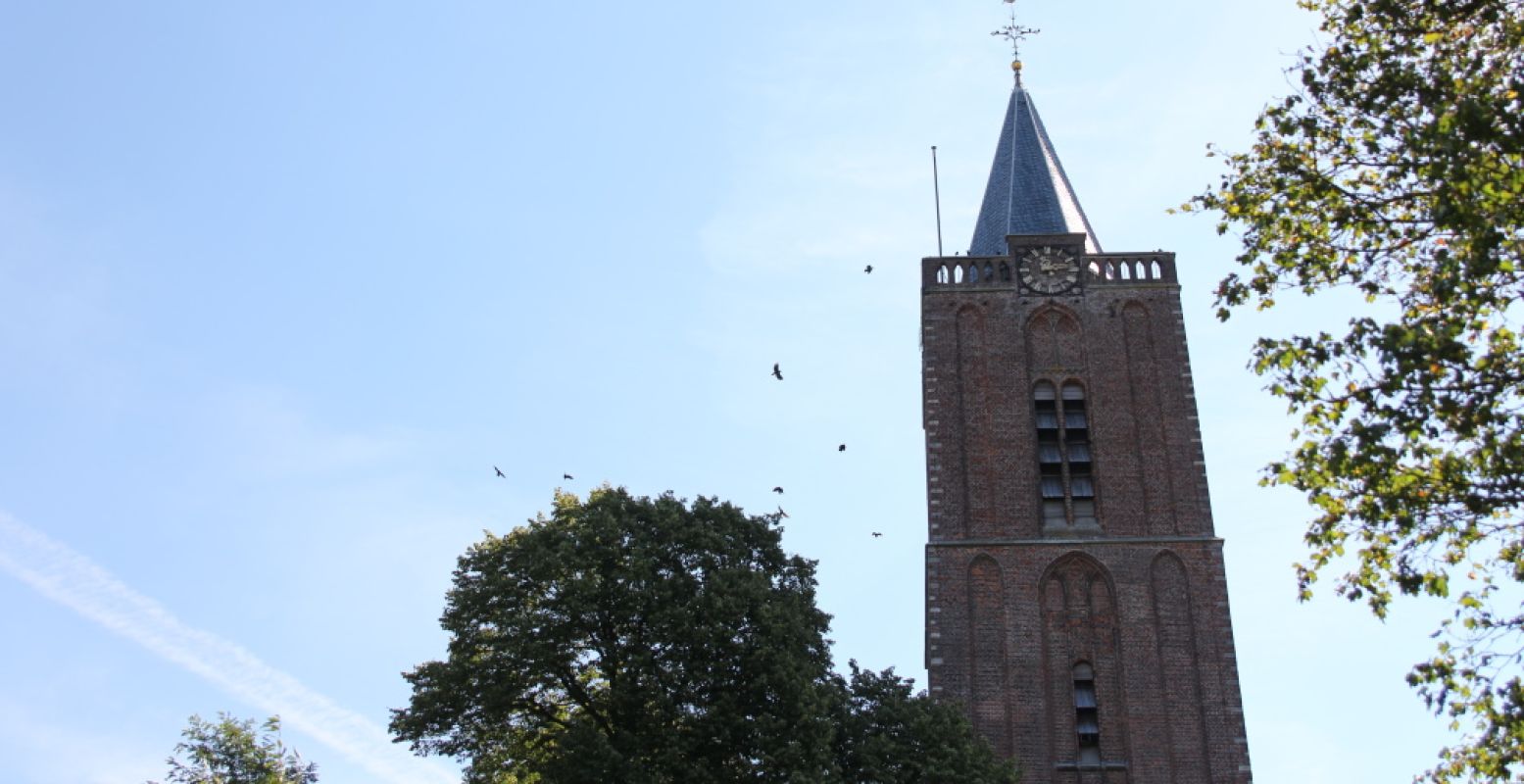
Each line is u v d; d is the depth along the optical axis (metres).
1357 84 28.55
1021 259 68.81
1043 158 74.56
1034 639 60.59
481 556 51.28
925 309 68.06
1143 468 63.94
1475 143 25.25
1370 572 28.50
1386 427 26.34
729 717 45.84
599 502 51.50
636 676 47.19
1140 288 67.94
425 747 50.31
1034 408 65.69
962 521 63.16
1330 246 29.12
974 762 48.28
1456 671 27.23
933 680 60.12
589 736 44.81
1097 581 61.75
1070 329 67.38
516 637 47.84
